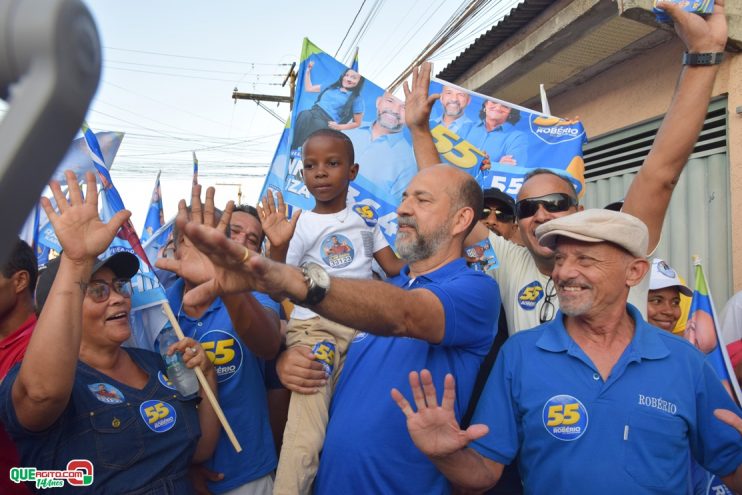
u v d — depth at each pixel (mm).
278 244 2428
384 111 3395
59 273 1669
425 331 1785
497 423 1940
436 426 1623
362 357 2205
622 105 6578
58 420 1781
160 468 1906
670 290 3070
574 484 1764
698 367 1873
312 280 1424
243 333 2164
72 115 324
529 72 6930
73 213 1678
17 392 1673
